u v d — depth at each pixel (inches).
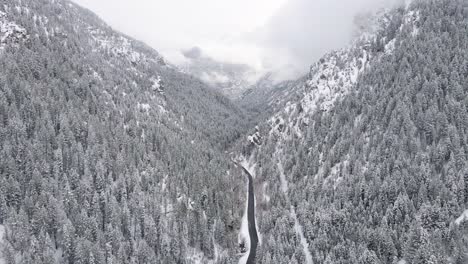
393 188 6215.6
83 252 5246.1
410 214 5757.9
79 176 6604.3
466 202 5620.1
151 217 6437.0
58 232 5570.9
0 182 5669.3
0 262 4950.8
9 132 6579.7
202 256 6569.9
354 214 6333.7
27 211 5615.2
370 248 5625.0
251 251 6752.0
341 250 5733.3
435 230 5132.9
